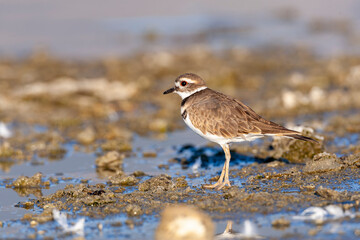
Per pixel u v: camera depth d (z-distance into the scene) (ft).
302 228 26.32
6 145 46.60
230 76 72.38
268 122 34.19
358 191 31.30
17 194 35.58
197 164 40.65
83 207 31.12
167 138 50.67
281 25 113.39
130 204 30.99
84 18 112.47
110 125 55.36
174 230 26.76
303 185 33.12
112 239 26.35
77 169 41.50
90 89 69.05
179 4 126.11
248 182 35.06
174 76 77.41
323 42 96.99
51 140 50.52
